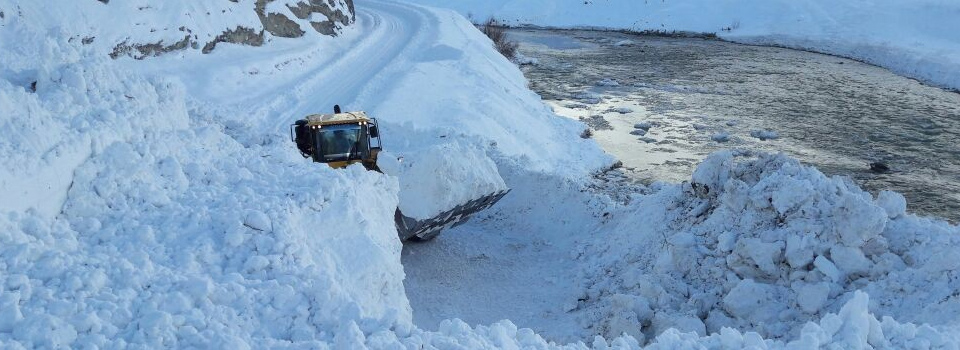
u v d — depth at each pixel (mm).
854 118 31828
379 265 10320
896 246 12438
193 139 11906
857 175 24406
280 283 8805
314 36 39281
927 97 36156
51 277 8312
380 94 28281
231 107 26297
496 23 64688
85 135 10266
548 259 16453
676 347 8453
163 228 9633
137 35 28578
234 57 31969
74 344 7359
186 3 31688
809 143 28016
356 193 11102
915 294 11297
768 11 59000
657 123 30812
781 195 12789
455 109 25828
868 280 11992
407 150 22609
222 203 10219
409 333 8219
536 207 18609
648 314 12445
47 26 24812
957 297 10727
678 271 13414
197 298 8250
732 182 13609
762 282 12547
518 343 8648
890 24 51281
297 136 17391
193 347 7480
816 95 36375
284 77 32125
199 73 29062
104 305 7863
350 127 16625
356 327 7922
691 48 52281
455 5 69062
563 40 56344
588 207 18000
